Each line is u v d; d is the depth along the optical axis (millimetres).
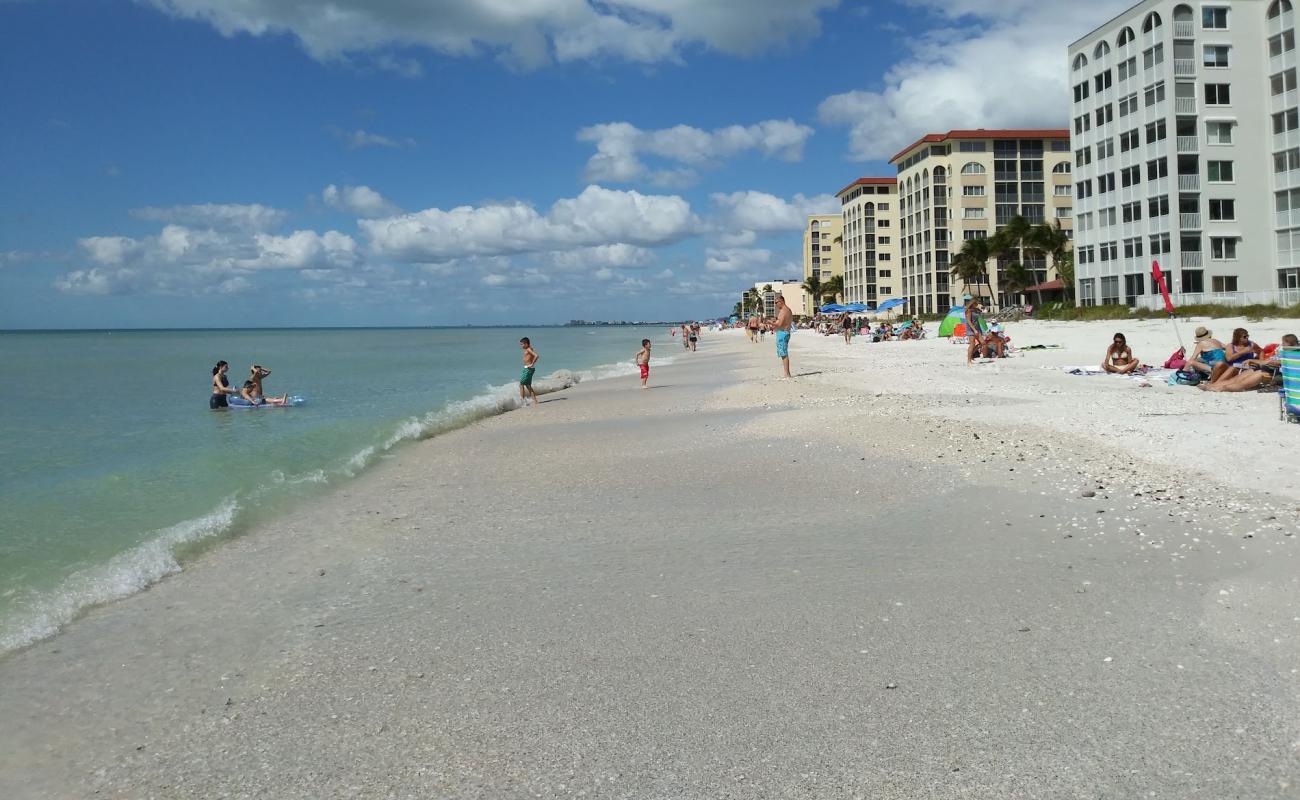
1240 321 44438
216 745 4344
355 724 4473
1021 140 105125
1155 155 59688
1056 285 96500
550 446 14594
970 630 5340
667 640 5418
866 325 79875
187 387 34375
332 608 6461
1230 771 3611
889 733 4066
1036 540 7344
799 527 8211
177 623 6293
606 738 4156
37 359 65562
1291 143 56812
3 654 5797
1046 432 12578
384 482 11836
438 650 5461
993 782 3609
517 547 8000
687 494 9984
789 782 3680
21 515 10336
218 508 10484
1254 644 4891
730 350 60844
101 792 3947
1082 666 4719
